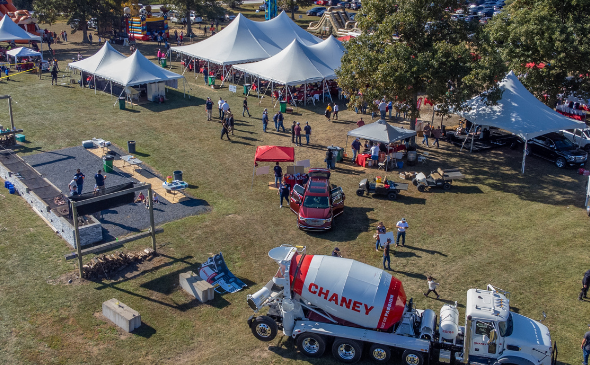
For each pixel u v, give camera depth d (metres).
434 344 13.80
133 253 19.22
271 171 27.89
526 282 18.08
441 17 29.66
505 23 35.16
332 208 22.20
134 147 29.12
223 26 74.88
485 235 21.44
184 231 21.23
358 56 29.66
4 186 24.95
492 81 27.53
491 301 13.38
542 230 21.86
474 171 28.47
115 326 15.41
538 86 34.16
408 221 22.64
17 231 20.69
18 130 29.73
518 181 27.11
